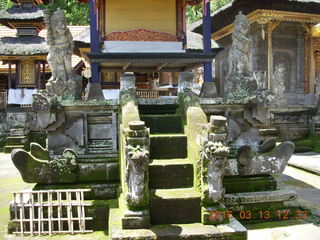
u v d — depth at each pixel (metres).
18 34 19.14
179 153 5.80
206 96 8.73
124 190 5.09
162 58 9.23
